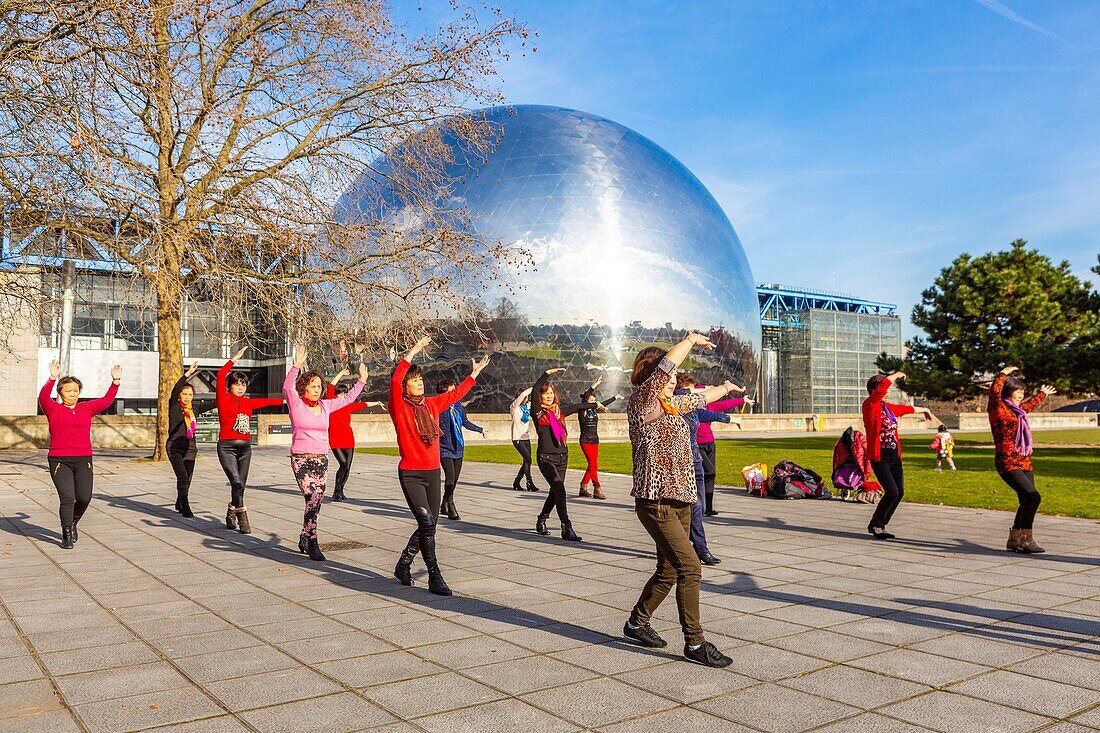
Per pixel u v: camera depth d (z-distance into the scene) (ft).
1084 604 20.31
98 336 167.94
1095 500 42.93
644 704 13.21
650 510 15.57
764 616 19.19
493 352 149.69
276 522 35.94
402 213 79.20
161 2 51.39
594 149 169.37
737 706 13.11
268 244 61.82
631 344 157.69
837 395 299.17
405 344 67.62
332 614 19.33
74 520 29.50
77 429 29.25
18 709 12.96
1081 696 13.60
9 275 68.85
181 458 37.04
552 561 26.55
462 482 56.24
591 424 45.88
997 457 28.27
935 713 12.80
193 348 183.01
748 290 188.55
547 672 14.87
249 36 60.39
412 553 22.74
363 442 118.42
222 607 20.04
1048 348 92.27
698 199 179.83
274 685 14.15
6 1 48.29
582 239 157.69
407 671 14.93
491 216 157.17
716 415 26.99
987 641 16.98
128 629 17.94
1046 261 128.77
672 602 20.79
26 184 54.19
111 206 52.24
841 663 15.46
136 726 12.24
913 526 34.58
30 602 20.58
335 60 65.00
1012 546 28.12
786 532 33.01
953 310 127.95
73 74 49.37
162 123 58.90
